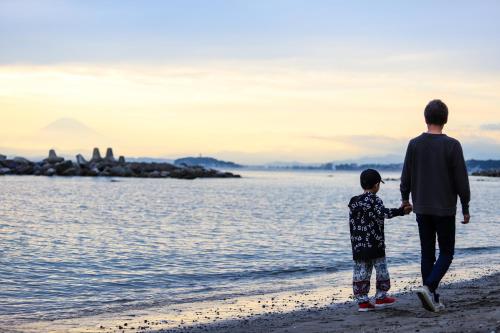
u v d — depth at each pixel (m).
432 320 7.01
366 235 7.91
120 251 19.98
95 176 120.44
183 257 18.53
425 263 7.50
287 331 7.38
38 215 36.03
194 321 9.05
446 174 7.19
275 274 14.99
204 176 142.62
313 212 42.38
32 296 12.09
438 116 7.34
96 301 11.48
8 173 116.31
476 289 10.55
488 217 36.94
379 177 7.94
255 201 56.88
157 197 60.25
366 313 7.98
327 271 15.36
